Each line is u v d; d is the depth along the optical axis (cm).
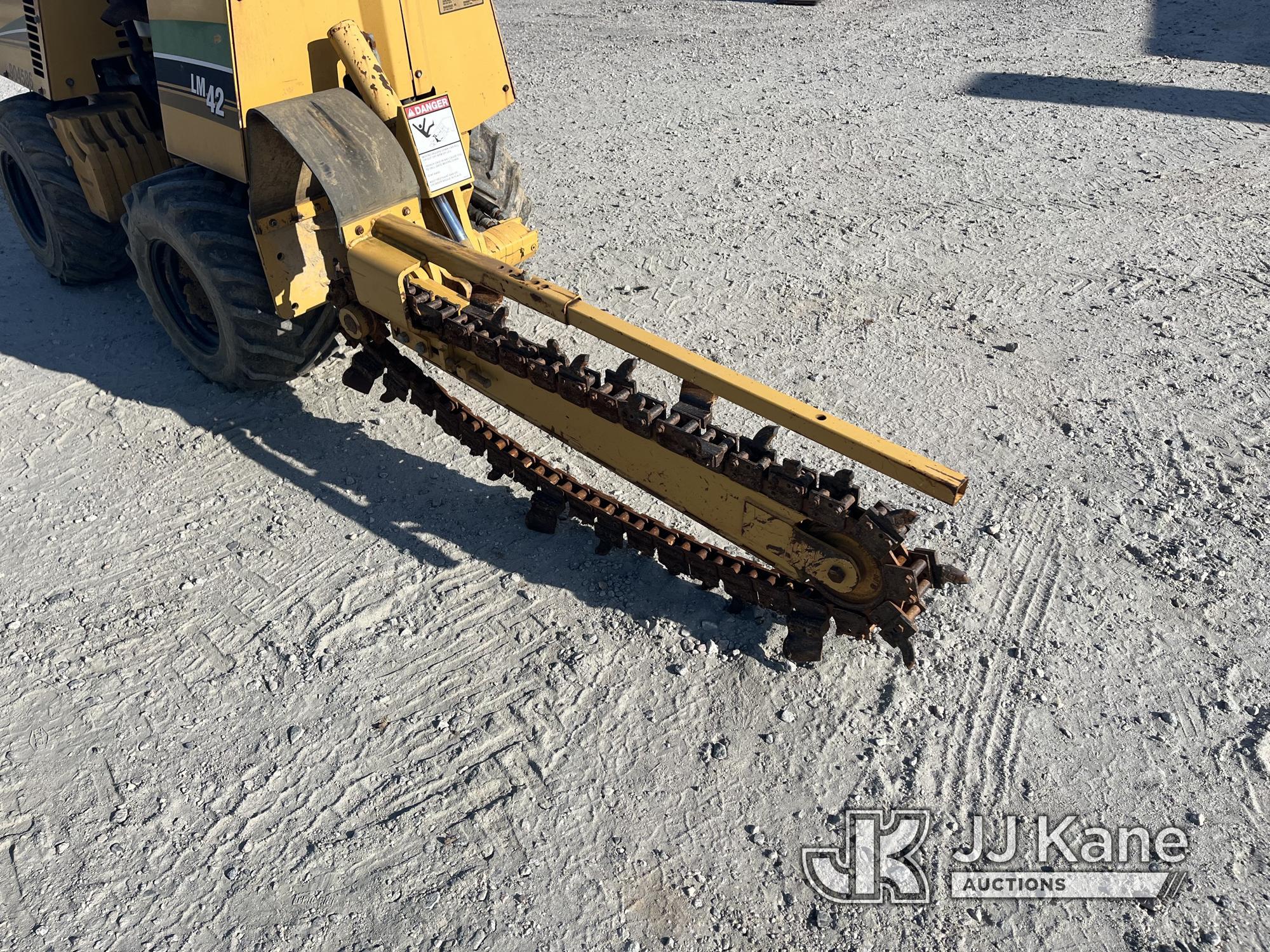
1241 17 1201
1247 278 619
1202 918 278
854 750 328
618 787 318
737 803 312
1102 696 343
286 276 435
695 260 658
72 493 452
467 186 455
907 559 317
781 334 569
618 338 339
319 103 395
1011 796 312
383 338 438
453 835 305
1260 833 298
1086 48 1121
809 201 748
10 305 607
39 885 294
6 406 510
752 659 362
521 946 275
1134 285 616
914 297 608
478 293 407
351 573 404
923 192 761
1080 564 399
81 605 391
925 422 490
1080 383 518
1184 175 776
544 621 380
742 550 407
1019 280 626
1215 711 336
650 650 366
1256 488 437
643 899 287
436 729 338
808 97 988
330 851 301
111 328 582
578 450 384
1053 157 822
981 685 349
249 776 324
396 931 280
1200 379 517
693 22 1289
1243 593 383
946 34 1202
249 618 384
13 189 624
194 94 418
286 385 525
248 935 280
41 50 520
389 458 472
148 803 316
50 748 334
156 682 358
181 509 441
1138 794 311
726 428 492
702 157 839
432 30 464
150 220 455
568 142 880
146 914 286
